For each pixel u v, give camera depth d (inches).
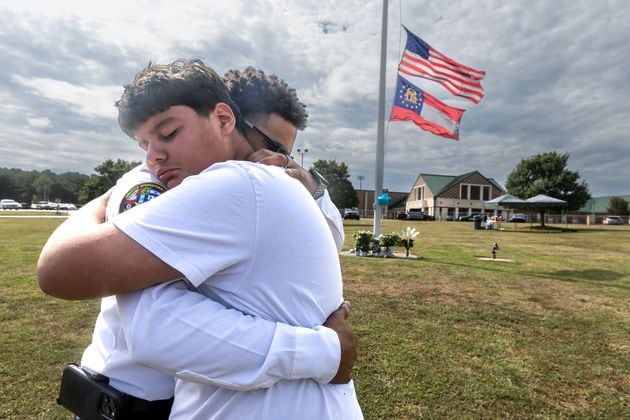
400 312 193.2
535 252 530.3
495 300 225.0
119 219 27.9
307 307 31.4
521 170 1621.6
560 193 1482.5
